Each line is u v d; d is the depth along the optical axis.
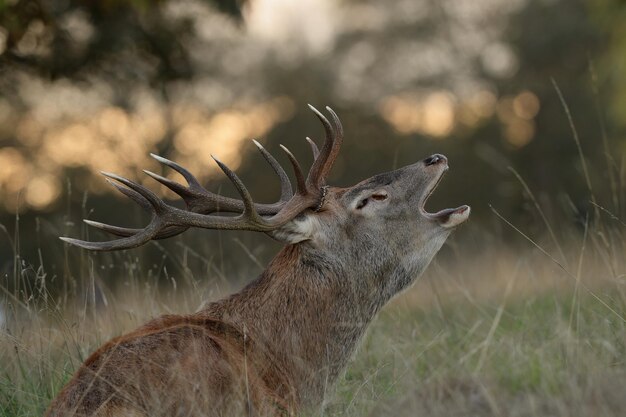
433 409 11.94
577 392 11.45
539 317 17.27
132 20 35.12
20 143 59.22
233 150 68.06
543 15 81.00
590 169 63.81
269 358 13.48
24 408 13.68
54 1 32.44
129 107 55.44
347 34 85.50
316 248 14.23
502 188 60.75
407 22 86.50
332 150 15.08
